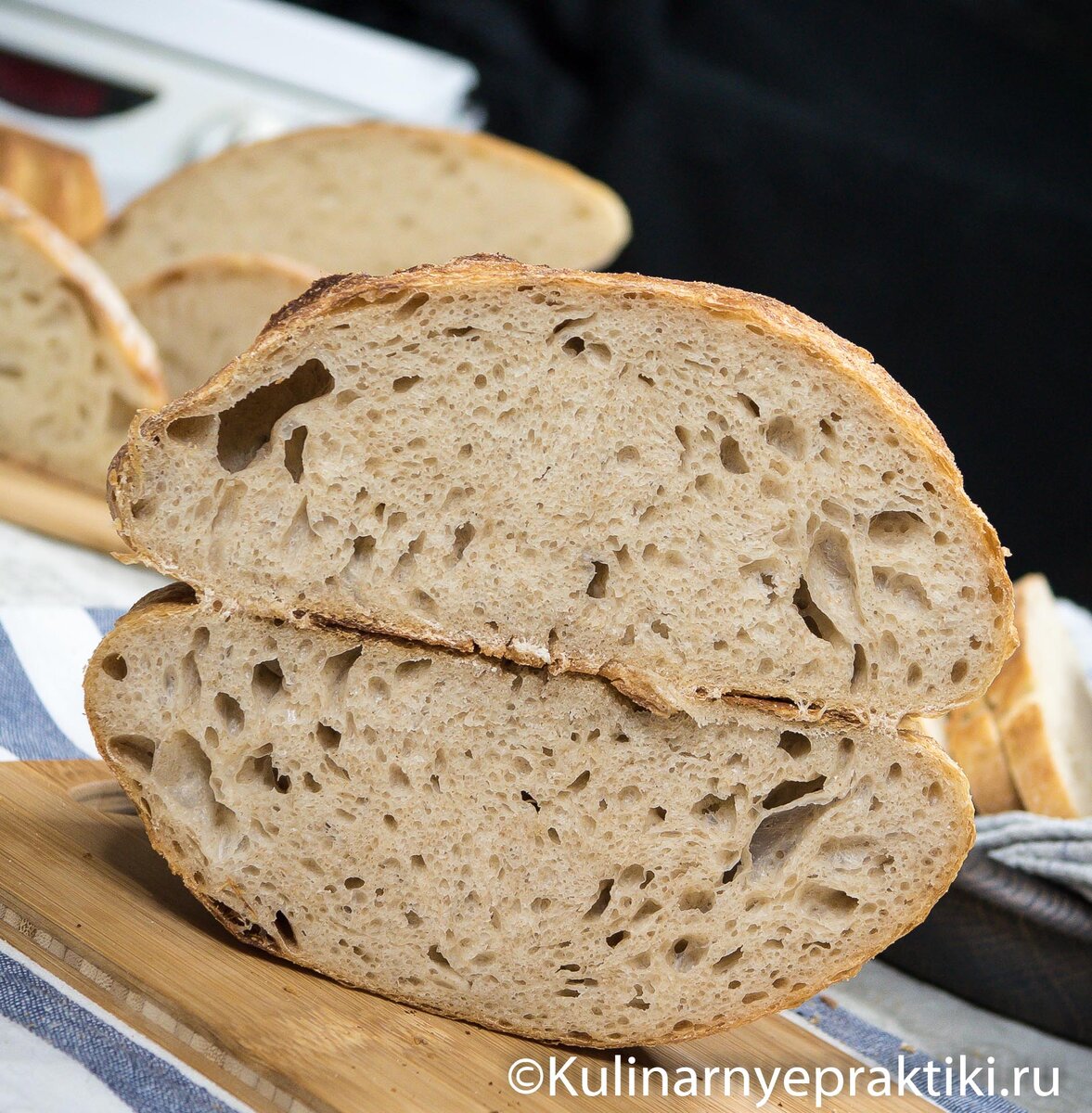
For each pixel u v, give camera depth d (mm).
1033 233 1604
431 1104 534
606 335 567
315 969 585
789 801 589
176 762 577
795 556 573
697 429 571
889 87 1591
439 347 565
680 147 1591
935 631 573
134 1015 549
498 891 583
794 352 563
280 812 576
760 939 586
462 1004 587
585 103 1587
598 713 579
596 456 571
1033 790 747
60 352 873
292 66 1259
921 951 711
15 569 792
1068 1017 689
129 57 1203
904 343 1668
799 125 1591
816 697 579
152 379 875
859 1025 673
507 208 1119
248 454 580
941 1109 601
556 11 1551
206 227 1115
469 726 578
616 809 581
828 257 1636
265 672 583
